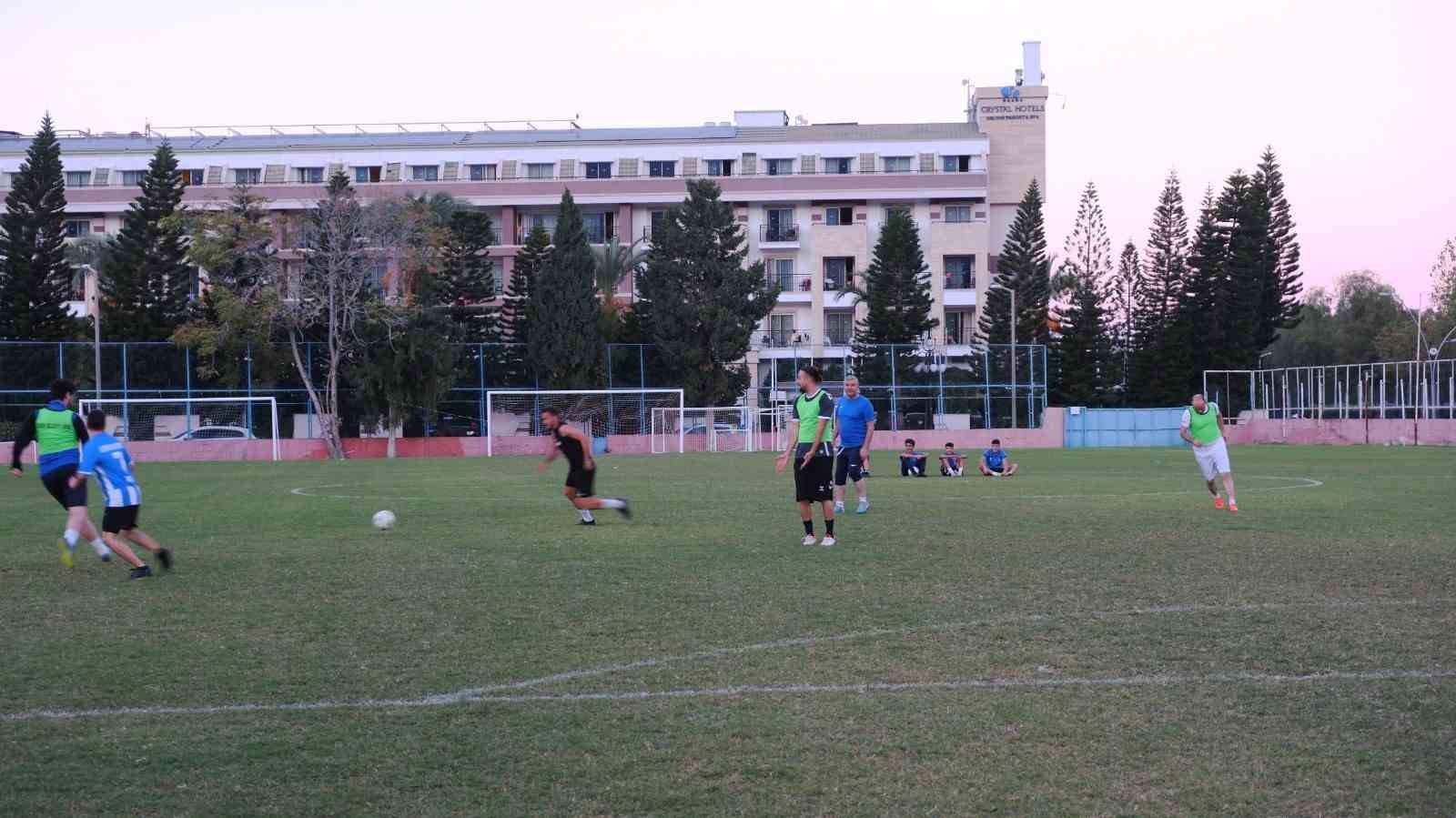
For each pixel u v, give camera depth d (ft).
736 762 17.69
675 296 195.11
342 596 31.96
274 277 164.45
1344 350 273.95
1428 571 35.09
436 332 170.91
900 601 30.42
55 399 41.96
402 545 43.98
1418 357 169.78
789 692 21.42
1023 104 256.52
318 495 73.51
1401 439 167.32
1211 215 214.28
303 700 21.22
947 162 245.65
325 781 17.02
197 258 161.58
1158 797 16.17
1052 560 37.96
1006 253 214.28
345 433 173.27
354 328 167.22
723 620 28.04
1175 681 21.99
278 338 171.32
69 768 17.57
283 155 244.42
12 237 178.29
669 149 245.04
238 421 170.50
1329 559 38.01
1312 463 109.19
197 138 257.34
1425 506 58.34
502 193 241.55
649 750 18.25
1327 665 23.07
